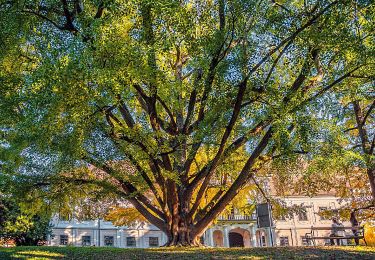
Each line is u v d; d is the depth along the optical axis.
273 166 14.45
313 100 12.28
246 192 19.09
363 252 10.02
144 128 13.13
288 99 11.96
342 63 13.36
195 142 12.43
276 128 11.43
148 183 14.19
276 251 10.46
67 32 12.11
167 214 14.18
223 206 13.73
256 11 11.23
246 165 13.55
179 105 13.02
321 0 11.31
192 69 13.30
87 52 9.09
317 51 12.17
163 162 13.77
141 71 9.88
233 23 11.39
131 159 12.87
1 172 13.33
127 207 24.28
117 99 10.36
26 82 10.09
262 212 13.94
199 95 12.91
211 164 13.59
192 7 11.51
